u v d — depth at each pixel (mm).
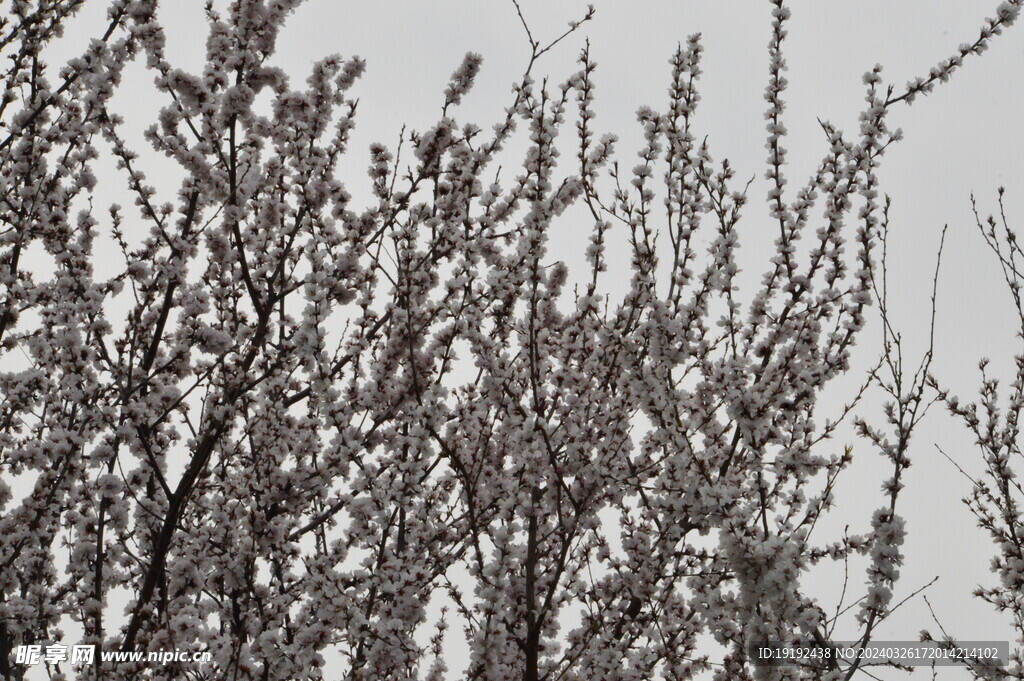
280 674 6426
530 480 6547
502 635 6086
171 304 7820
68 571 7660
